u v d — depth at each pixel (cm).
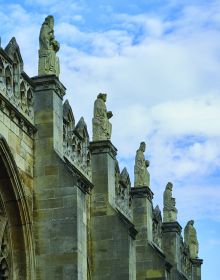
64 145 4366
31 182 3988
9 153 3734
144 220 5569
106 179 4825
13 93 3850
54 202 3969
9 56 3806
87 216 4738
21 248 3838
